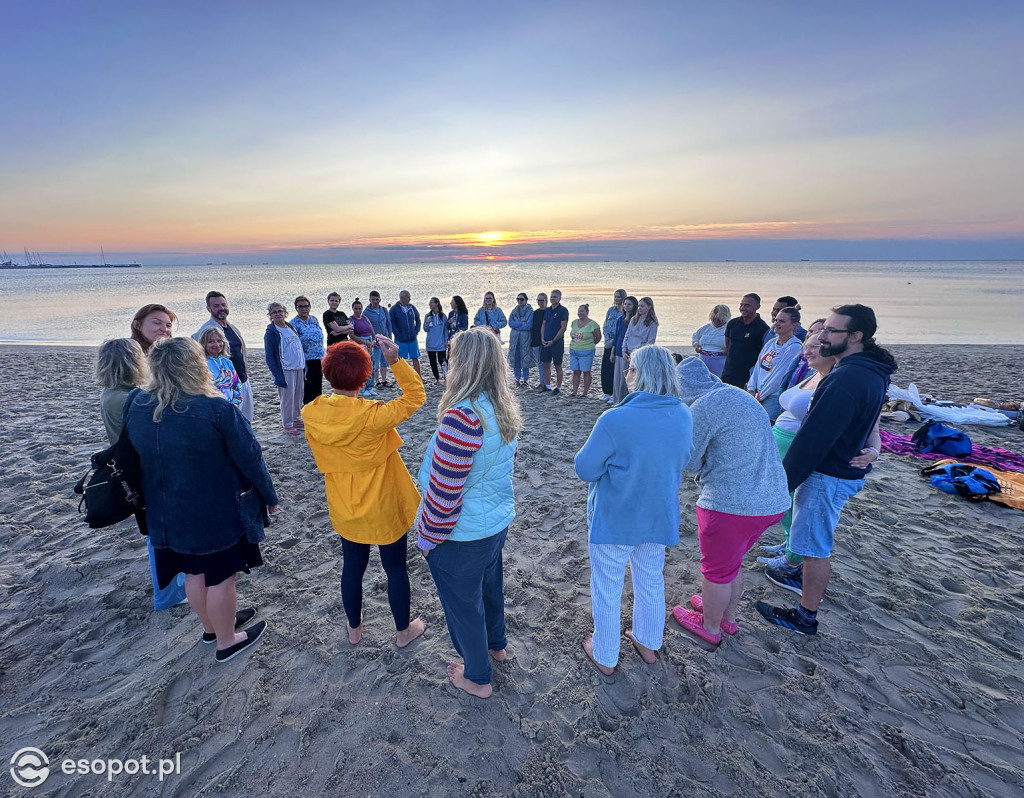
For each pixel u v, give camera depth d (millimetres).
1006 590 3057
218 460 2156
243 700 2295
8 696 2318
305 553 3551
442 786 1898
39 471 4973
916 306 25156
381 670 2465
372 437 2170
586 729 2137
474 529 1928
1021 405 6703
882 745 2051
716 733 2115
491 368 1880
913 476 4754
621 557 2283
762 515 2217
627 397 2215
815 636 2676
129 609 2928
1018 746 2041
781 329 3883
